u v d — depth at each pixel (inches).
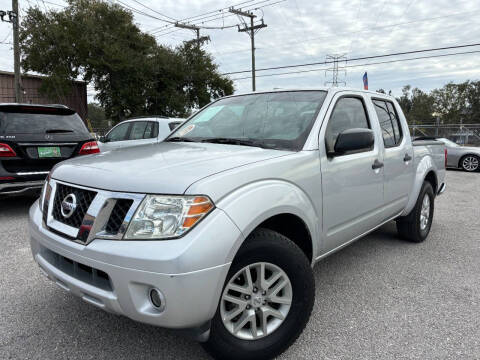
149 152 104.7
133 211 75.3
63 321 108.2
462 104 3294.8
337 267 150.8
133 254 71.9
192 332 77.5
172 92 1189.1
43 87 993.5
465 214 250.2
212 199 76.0
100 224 78.2
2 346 95.7
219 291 75.0
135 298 73.5
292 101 124.0
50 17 1024.2
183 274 69.9
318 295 125.5
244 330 86.7
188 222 73.1
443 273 144.9
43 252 95.1
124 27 1090.7
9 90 961.5
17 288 129.4
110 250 74.1
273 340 87.4
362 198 124.4
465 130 791.7
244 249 81.3
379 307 117.2
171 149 108.3
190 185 75.7
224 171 82.4
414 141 184.1
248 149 104.6
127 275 72.4
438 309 116.0
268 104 127.3
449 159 553.3
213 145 113.1
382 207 141.3
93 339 99.4
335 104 120.8
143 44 1126.4
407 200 164.6
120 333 102.3
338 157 113.5
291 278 89.6
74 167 94.5
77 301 120.3
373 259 160.1
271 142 110.0
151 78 1125.7
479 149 532.4
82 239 79.7
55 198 93.4
